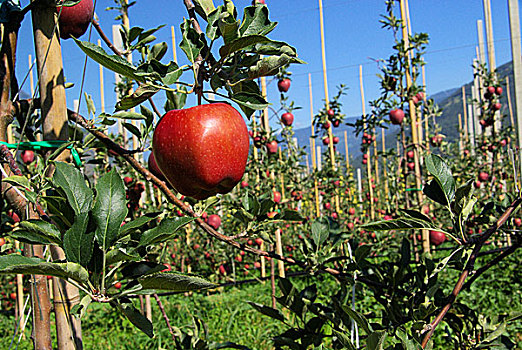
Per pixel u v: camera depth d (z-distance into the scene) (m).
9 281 6.60
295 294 1.63
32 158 2.31
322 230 1.76
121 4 3.77
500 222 1.39
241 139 1.15
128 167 3.99
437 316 1.33
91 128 1.45
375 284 1.66
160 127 1.13
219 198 1.81
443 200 1.41
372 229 1.34
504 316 1.56
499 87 8.97
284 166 6.72
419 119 7.20
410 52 6.55
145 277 0.83
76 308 0.88
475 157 9.50
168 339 5.31
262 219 1.62
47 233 0.91
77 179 0.96
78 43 0.83
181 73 1.00
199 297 7.38
